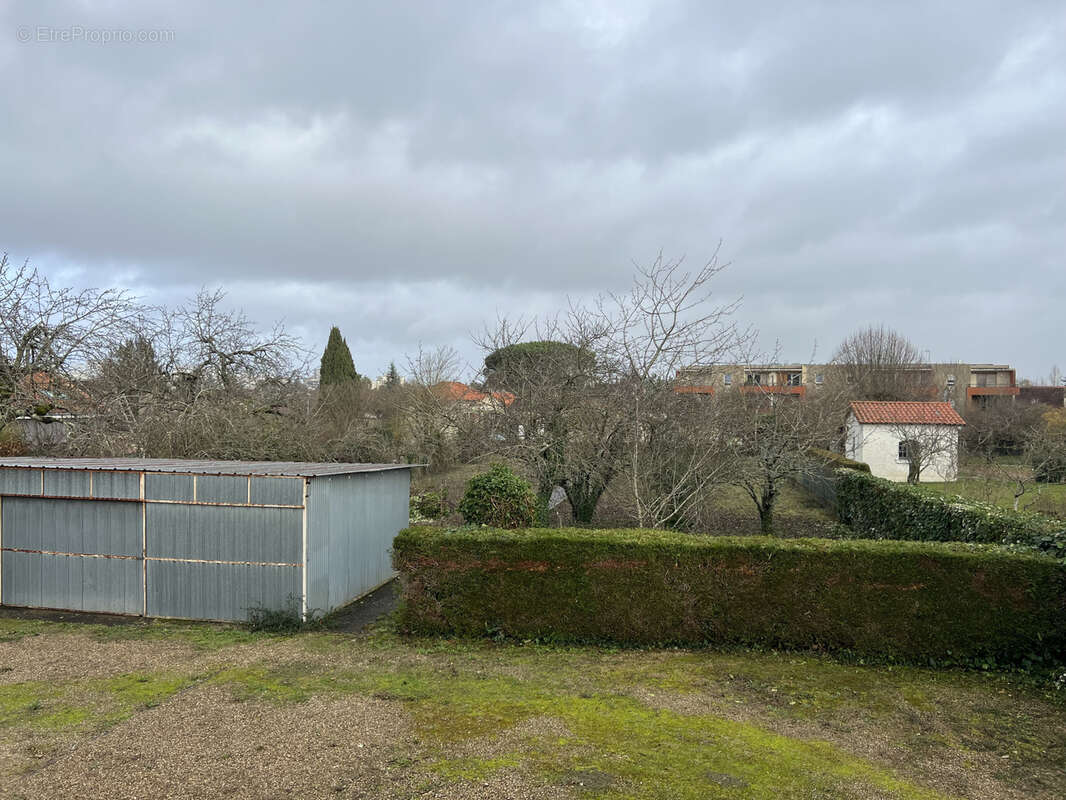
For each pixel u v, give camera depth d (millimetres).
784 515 18750
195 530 9250
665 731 5426
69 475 9750
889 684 6559
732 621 7539
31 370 14781
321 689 6391
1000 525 8383
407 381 31359
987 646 6938
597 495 14523
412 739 5234
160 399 17297
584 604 7734
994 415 33719
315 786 4465
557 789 4441
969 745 5234
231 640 8203
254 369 20469
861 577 7238
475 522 12422
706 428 12664
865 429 30750
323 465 11117
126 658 7457
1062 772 4781
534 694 6246
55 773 4633
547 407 13547
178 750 5016
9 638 8328
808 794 4414
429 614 8078
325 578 9398
